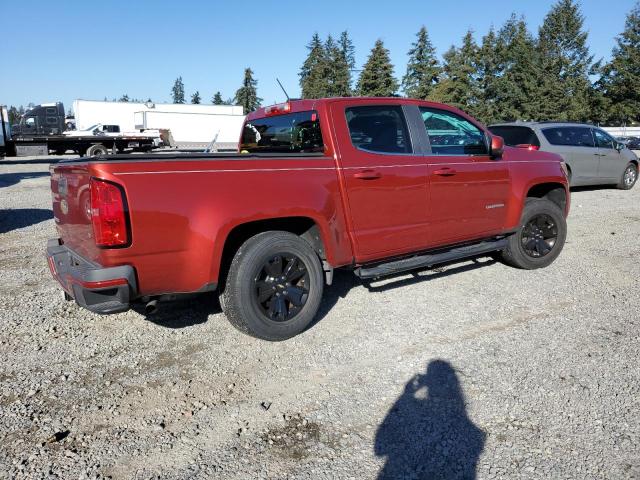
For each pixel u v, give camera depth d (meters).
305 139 4.54
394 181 4.50
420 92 56.25
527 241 5.78
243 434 2.89
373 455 2.70
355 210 4.30
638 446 2.71
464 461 2.63
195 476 2.55
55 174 4.18
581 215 9.38
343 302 4.92
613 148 12.48
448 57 53.84
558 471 2.53
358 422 2.99
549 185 6.20
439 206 4.87
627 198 11.55
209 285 3.60
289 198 3.87
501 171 5.36
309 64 74.75
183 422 3.00
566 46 62.12
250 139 5.48
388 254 4.61
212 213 3.53
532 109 51.28
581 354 3.76
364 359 3.75
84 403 3.19
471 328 4.27
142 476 2.55
